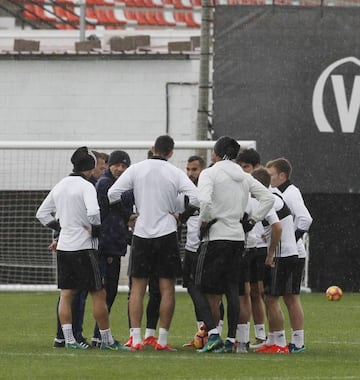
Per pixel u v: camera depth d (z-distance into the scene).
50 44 93.19
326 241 77.56
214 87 75.88
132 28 124.25
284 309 64.19
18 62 85.19
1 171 80.38
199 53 83.38
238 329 43.56
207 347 42.28
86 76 84.62
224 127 75.88
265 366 38.16
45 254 79.19
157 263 42.97
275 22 75.75
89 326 54.41
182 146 69.31
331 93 75.75
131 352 42.06
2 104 85.44
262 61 75.88
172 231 42.81
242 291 43.59
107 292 44.94
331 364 38.97
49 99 84.94
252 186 42.41
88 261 42.28
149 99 84.19
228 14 75.94
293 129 75.62
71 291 42.88
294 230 43.53
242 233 42.25
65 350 42.69
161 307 43.03
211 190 41.75
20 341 46.94
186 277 44.66
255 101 75.75
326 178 75.56
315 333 51.53
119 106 84.44
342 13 75.88
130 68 84.31
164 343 43.03
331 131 75.62
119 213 44.53
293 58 75.75
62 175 80.44
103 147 70.50
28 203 80.12
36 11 120.50
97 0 123.62
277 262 42.69
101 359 39.62
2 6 117.31
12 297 72.31
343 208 77.19
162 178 42.72
